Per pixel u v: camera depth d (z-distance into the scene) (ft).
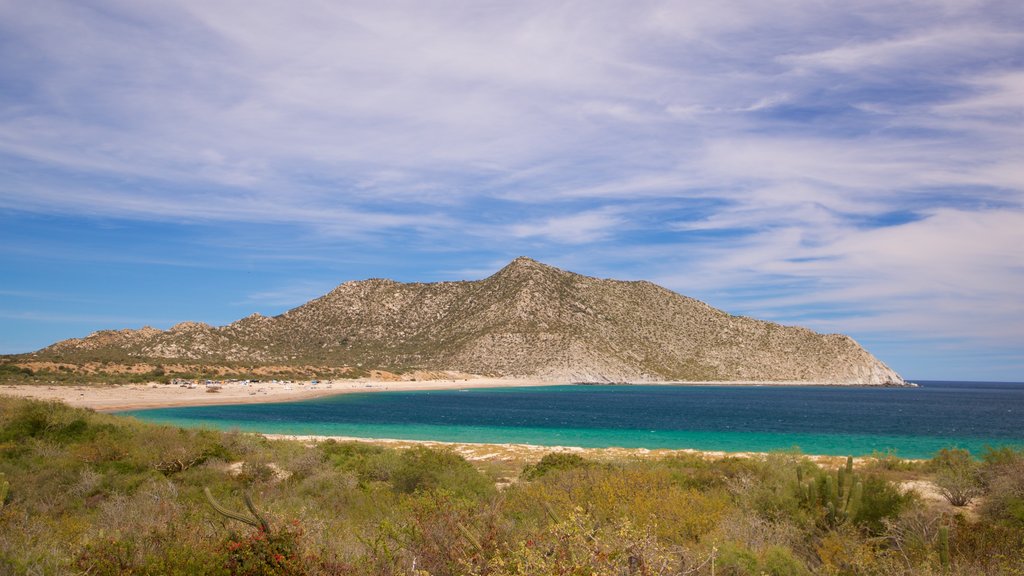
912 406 403.54
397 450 80.02
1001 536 29.48
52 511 41.45
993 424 240.12
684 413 295.89
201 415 226.17
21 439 68.49
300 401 341.82
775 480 45.55
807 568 25.93
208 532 24.63
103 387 302.66
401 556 21.49
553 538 17.83
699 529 29.96
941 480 52.80
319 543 22.59
